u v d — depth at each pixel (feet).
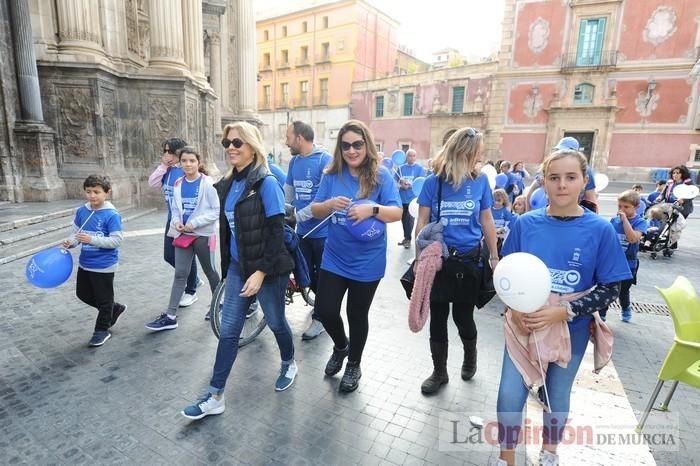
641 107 81.66
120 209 30.91
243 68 63.31
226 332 8.25
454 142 8.81
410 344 11.87
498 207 17.25
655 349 12.05
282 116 148.77
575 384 9.96
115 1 32.65
